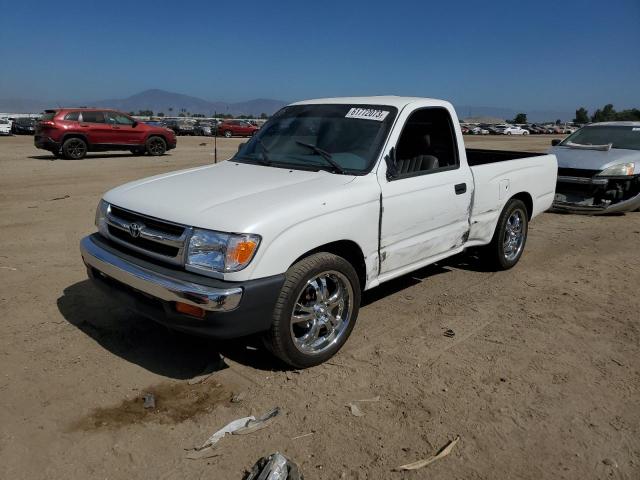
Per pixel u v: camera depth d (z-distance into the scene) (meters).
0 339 4.05
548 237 7.85
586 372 3.80
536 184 6.20
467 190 4.97
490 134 68.31
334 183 3.90
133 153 21.05
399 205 4.20
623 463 2.86
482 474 2.76
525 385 3.61
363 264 4.04
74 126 18.20
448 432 3.08
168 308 3.30
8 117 36.81
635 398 3.48
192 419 3.16
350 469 2.77
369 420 3.18
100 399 3.33
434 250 4.76
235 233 3.21
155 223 3.54
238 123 41.44
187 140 33.81
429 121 4.83
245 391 3.46
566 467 2.82
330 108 4.81
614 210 9.27
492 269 6.02
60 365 3.71
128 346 4.02
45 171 14.55
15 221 8.03
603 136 10.34
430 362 3.89
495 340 4.28
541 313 4.86
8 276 5.46
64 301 4.82
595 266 6.36
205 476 2.69
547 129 75.75
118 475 2.69
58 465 2.75
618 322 4.69
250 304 3.24
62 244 6.75
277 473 2.59
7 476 2.66
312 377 3.65
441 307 4.95
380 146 4.20
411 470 2.77
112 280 3.76
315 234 3.55
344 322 3.95
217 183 3.96
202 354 3.94
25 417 3.13
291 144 4.62
